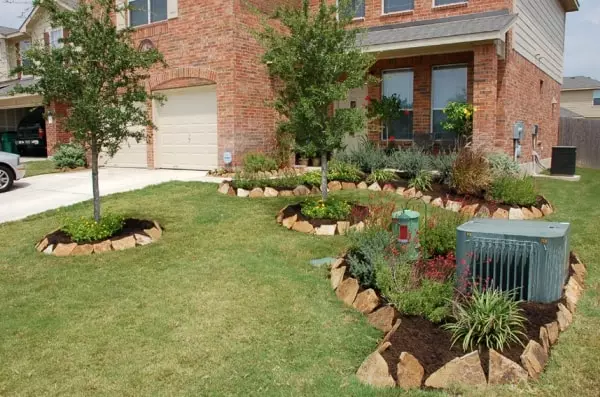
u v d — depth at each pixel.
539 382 3.59
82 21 6.85
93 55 6.85
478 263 4.68
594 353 3.99
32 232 7.88
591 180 13.98
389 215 6.38
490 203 8.94
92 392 3.61
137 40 14.64
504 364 3.63
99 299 5.24
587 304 4.98
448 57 13.20
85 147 7.39
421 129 13.73
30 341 4.37
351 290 5.07
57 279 5.86
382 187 10.51
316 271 5.98
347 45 8.07
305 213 7.94
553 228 4.93
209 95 13.66
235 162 13.03
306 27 7.74
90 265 6.30
